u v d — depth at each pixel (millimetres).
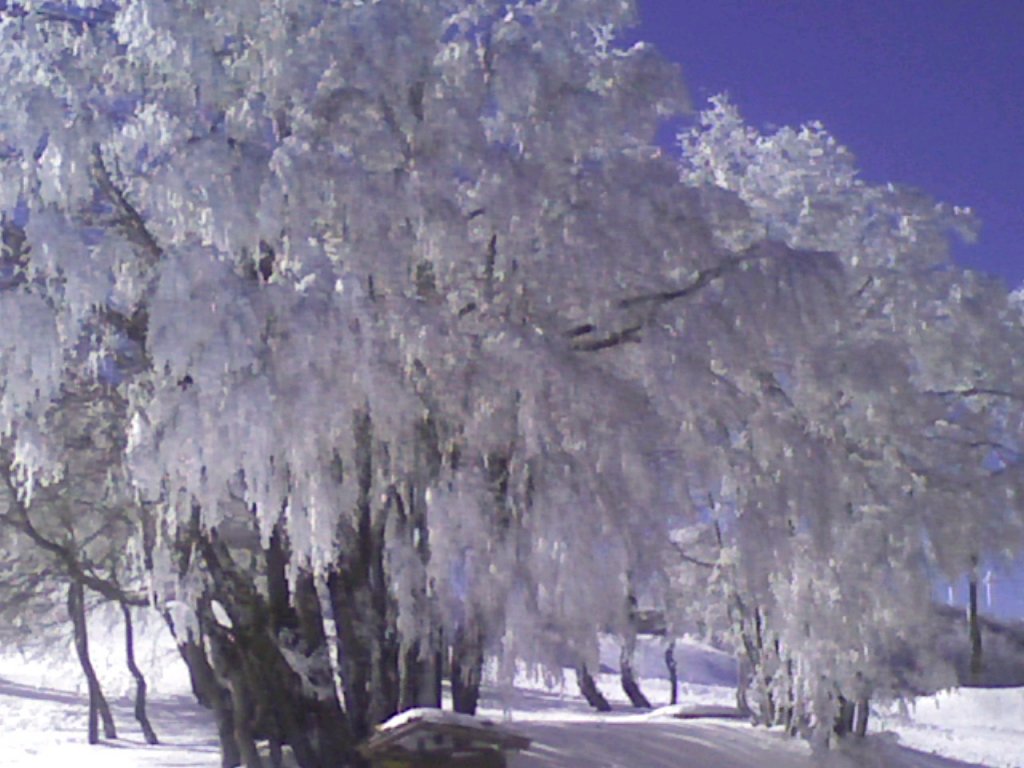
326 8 16188
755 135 23484
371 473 15438
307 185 14562
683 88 17281
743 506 16500
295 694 16688
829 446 17750
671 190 16406
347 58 15766
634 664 21297
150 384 15242
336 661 18281
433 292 15617
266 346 14070
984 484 20891
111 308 15664
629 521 15375
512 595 15234
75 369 16141
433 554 15188
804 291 16391
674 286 16375
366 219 14781
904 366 18391
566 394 15195
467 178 16000
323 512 14578
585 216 15844
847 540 18797
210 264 14055
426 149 15773
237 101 15664
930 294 22078
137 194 15664
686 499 16047
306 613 16844
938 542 19844
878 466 19516
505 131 16719
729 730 19172
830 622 19062
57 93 15633
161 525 15969
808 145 22859
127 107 15938
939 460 20812
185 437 13719
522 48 16500
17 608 26578
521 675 17500
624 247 15844
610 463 15359
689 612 23547
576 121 16469
